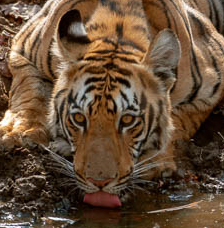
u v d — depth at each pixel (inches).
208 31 505.0
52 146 420.5
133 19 433.4
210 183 431.5
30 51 478.3
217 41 504.1
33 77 474.9
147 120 388.2
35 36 481.7
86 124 374.9
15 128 437.1
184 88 453.4
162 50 394.0
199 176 438.0
